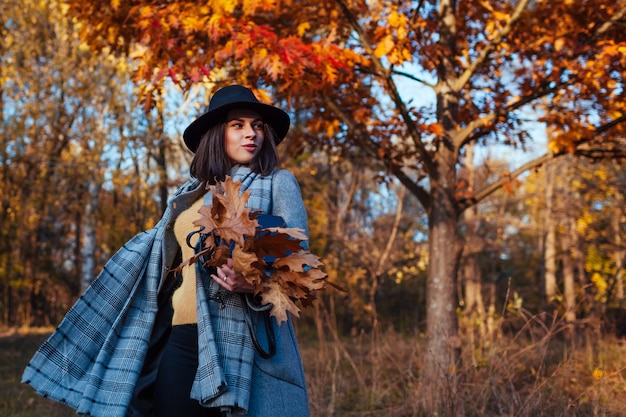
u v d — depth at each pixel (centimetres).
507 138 652
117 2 531
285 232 196
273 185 225
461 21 668
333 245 1725
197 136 240
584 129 559
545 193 1720
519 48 596
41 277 2014
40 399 643
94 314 222
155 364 222
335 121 628
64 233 2183
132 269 227
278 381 209
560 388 450
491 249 1745
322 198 1658
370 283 1791
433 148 670
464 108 679
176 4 516
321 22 573
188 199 230
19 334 1559
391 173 663
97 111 1273
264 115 235
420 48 563
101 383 212
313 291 207
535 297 1959
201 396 199
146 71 528
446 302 613
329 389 585
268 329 210
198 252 211
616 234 1351
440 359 572
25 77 1398
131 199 1343
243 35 481
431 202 636
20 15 1352
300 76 514
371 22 578
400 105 580
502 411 411
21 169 1572
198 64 495
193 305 216
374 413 505
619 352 584
